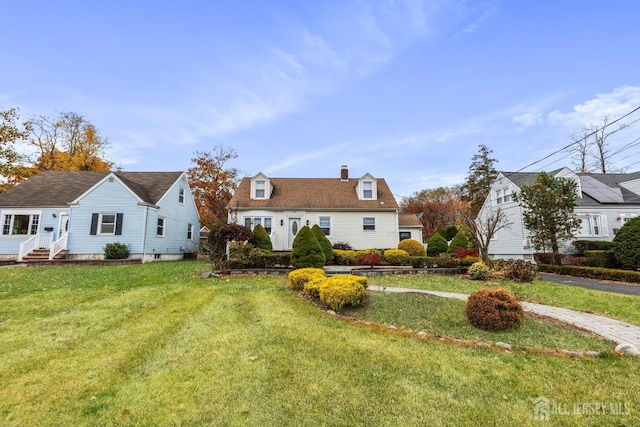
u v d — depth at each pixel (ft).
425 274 38.45
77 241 53.98
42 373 12.13
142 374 12.09
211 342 15.38
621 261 39.22
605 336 16.40
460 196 118.21
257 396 10.54
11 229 57.82
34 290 27.81
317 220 60.18
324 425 9.07
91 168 95.76
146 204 56.08
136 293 26.48
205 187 95.55
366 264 44.06
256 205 59.72
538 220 48.67
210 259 39.17
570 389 11.18
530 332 16.84
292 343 15.30
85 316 19.90
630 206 61.05
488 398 10.57
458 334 16.80
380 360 13.47
